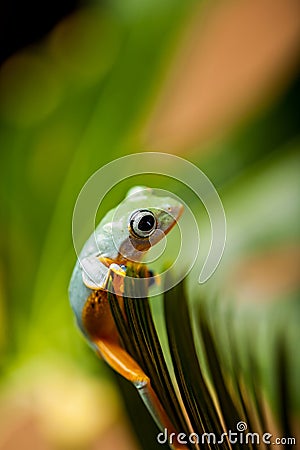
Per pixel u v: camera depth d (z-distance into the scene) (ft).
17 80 2.56
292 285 1.96
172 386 1.28
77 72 2.51
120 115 2.39
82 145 2.38
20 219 2.31
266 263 2.04
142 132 2.33
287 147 2.31
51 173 2.37
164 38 2.43
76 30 2.59
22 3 3.09
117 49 2.47
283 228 2.14
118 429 1.88
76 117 2.44
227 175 2.30
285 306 1.83
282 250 2.07
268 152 2.32
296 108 2.31
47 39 2.96
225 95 2.30
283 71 2.29
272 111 2.32
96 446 1.87
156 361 1.28
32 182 2.37
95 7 2.63
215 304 1.43
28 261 2.25
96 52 2.53
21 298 2.19
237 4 2.38
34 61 2.55
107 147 2.35
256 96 2.30
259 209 2.19
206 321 1.33
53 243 2.26
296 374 1.65
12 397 2.00
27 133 2.45
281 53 2.30
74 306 1.32
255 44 2.32
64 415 1.90
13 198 2.35
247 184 2.28
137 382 1.28
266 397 1.43
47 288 2.19
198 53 2.37
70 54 2.56
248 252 2.10
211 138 2.31
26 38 3.13
